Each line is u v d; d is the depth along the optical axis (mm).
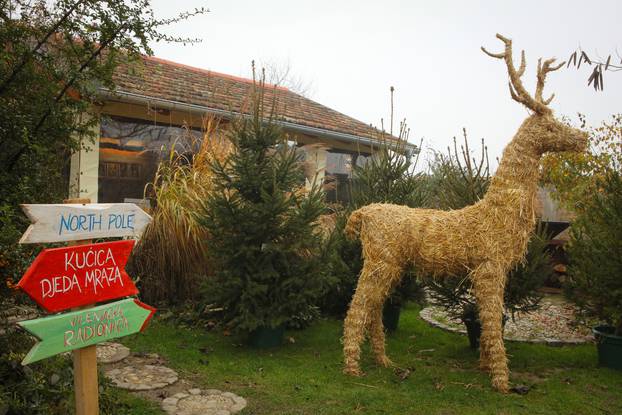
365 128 11250
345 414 3602
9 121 2980
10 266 2930
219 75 11305
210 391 3887
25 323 2205
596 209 5242
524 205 4176
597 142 10555
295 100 11562
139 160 8117
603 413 3783
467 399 3957
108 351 4648
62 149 3713
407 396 3982
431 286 5438
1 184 3066
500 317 4203
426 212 4562
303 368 4609
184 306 6297
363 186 6715
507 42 4266
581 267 5172
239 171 5211
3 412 2668
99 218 2578
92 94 3572
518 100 4254
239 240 5102
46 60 3199
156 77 8781
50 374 3100
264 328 5176
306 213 5238
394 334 6172
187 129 7535
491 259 4152
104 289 2611
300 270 5242
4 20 3025
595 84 3916
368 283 4520
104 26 3291
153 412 3455
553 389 4262
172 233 6281
